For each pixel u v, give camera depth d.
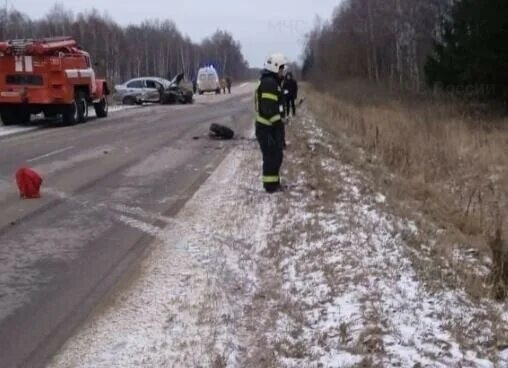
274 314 4.81
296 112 24.86
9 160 13.16
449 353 4.18
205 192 9.66
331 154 13.19
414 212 8.41
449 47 28.30
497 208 8.86
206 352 4.28
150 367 4.14
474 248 7.14
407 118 20.53
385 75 56.84
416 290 5.22
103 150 14.74
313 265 5.79
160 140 16.75
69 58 21.36
